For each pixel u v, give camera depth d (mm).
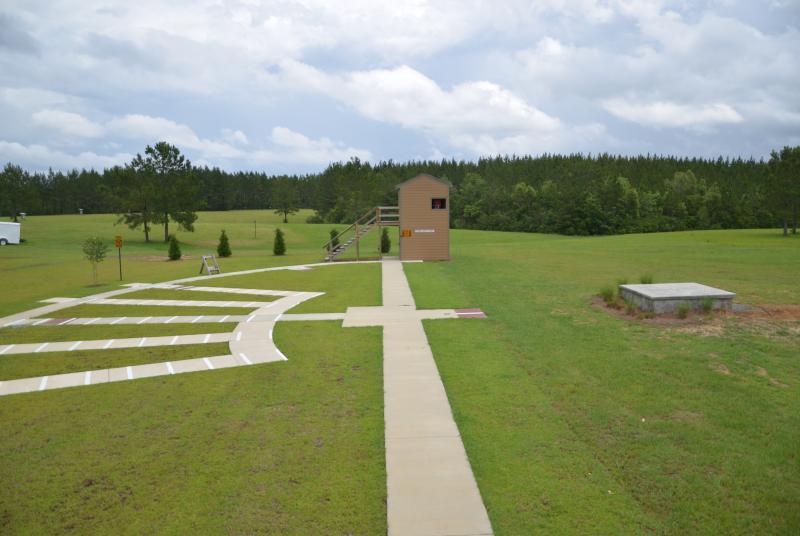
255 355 10188
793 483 5254
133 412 7492
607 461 5754
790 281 17328
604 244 40031
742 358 8797
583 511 4871
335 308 14539
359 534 4613
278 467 5781
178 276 23781
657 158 137750
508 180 117688
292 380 8625
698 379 7957
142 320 13922
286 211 106500
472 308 13812
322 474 5602
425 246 27797
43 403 7965
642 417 6789
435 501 5047
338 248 30391
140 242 58156
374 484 5383
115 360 10195
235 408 7508
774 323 10859
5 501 5301
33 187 81562
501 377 8375
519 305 14023
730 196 89812
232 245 59500
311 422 6926
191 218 58438
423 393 7797
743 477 5371
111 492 5410
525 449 6031
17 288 22188
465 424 6703
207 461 5969
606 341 10102
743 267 22250
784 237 46750
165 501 5199
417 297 15742
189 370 9383
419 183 27500
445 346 10258
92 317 14633
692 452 5883
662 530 4598
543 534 4551
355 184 98375
